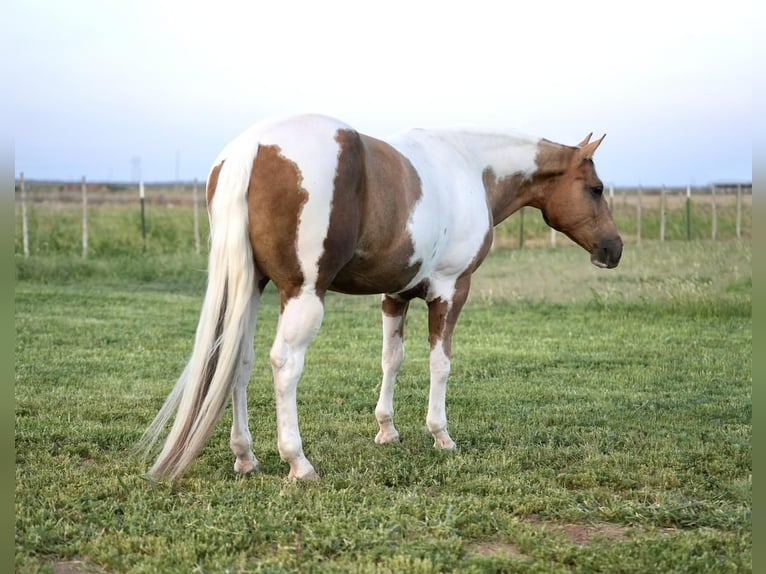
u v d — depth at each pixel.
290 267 4.06
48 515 3.75
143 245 17.67
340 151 4.08
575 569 3.37
